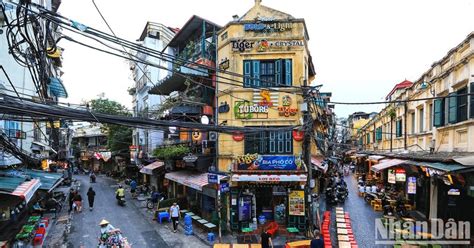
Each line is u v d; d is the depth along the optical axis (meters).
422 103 17.05
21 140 14.08
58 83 12.06
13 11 10.05
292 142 15.52
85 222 17.33
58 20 5.11
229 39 15.82
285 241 13.47
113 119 6.44
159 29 28.44
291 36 15.61
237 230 14.93
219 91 16.48
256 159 14.94
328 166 24.22
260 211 15.88
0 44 11.88
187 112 17.08
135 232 15.31
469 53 11.29
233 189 15.24
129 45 5.84
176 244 13.47
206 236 14.41
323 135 22.11
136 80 34.25
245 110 15.65
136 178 33.50
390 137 23.14
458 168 10.27
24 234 12.82
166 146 21.00
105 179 39.50
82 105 6.52
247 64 15.74
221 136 16.19
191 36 20.66
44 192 13.16
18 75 13.58
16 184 9.27
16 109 5.16
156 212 17.73
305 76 16.19
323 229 13.84
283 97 15.66
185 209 19.47
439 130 14.42
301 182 14.74
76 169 48.50
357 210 19.61
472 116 11.36
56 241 13.95
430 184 15.95
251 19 15.99
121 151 34.91
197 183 15.72
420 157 14.45
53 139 19.88
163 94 23.14
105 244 10.32
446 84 13.70
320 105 19.86
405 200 19.00
